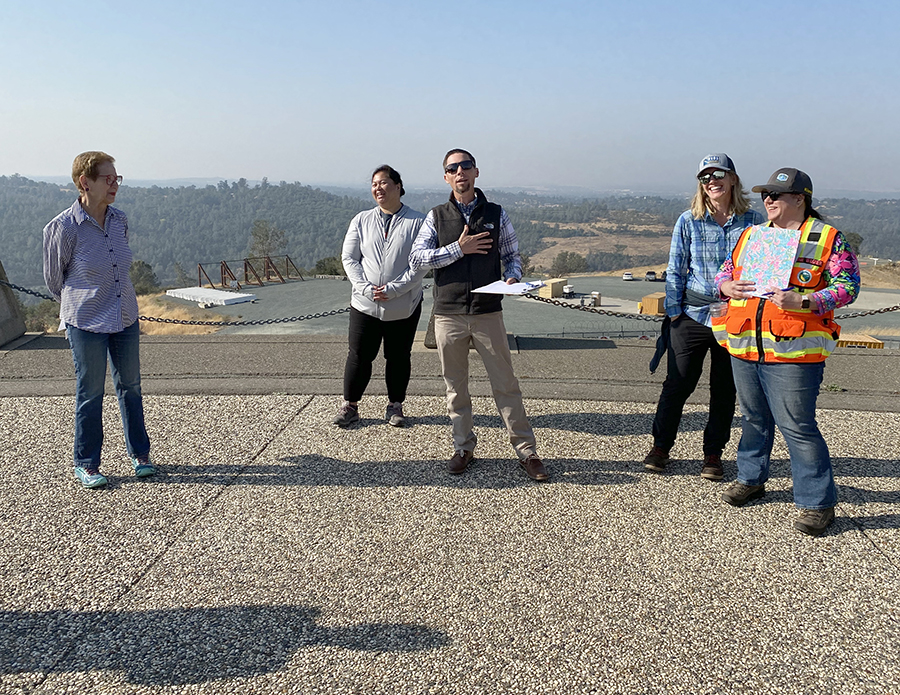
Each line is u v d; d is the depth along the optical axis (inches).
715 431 136.9
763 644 88.2
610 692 79.4
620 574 104.7
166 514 125.6
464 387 143.3
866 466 143.8
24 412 183.0
